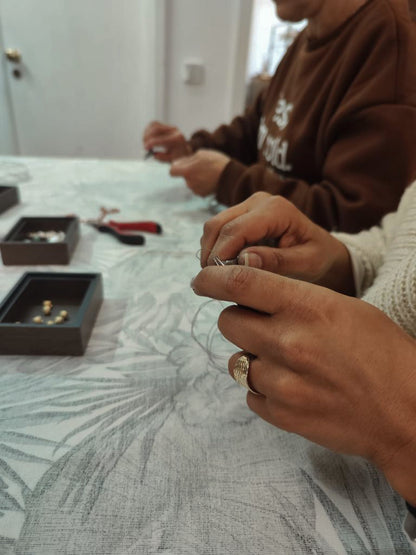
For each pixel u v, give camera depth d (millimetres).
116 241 516
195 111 1516
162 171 801
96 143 1609
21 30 1380
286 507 209
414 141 447
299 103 594
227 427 256
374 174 463
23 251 445
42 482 215
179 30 1363
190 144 821
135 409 267
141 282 424
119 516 200
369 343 190
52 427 250
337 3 523
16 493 209
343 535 198
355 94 487
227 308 226
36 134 1571
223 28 1364
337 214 479
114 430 250
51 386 284
